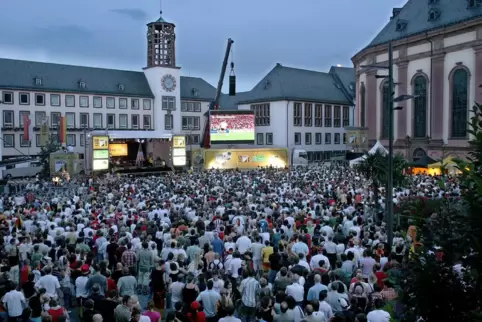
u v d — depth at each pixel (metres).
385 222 19.48
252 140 66.69
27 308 10.31
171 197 26.73
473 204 3.96
